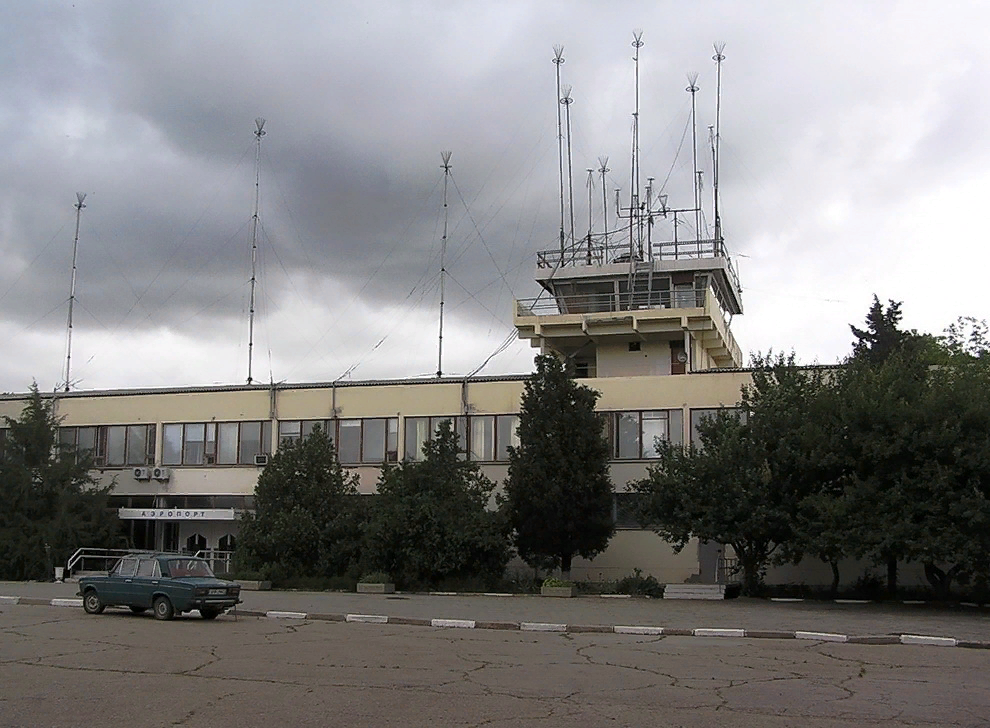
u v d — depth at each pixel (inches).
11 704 474.0
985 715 480.1
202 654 681.0
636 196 2116.1
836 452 1270.9
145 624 894.4
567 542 1488.7
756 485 1331.2
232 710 464.1
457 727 431.5
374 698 505.4
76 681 550.0
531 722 446.3
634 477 1647.4
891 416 1220.5
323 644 760.3
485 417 1755.7
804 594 1401.3
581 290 2165.4
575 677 599.2
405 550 1473.9
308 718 445.7
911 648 795.4
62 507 1790.1
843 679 603.5
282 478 1581.0
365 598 1315.2
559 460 1478.8
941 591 1280.8
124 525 1932.8
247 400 1895.9
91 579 999.6
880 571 1461.6
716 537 1350.9
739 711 484.7
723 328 2076.8
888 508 1204.5
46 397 2005.4
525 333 2018.9
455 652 725.3
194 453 1914.4
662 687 561.3
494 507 1694.1
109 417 1974.7
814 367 1454.2
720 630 886.4
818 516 1279.5
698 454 1403.8
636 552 1617.9
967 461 1162.6
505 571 1581.0
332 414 1836.9
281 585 1514.5
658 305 2060.8
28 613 1005.2
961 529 1161.4
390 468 1574.8
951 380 1311.5
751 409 1417.3
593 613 1088.8
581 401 1531.7
